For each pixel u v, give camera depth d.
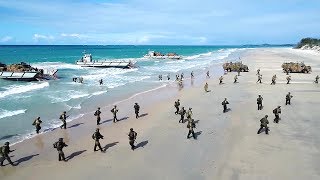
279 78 51.41
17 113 29.78
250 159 18.70
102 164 18.47
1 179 16.77
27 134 24.02
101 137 20.59
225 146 20.89
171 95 39.03
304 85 43.97
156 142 21.92
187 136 22.67
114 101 35.81
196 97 37.12
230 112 29.56
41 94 39.50
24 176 17.11
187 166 17.95
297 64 59.00
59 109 31.81
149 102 35.03
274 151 19.88
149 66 83.81
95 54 167.12
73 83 50.09
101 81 48.38
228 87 43.69
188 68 76.31
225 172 17.09
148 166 18.08
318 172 16.94
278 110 25.69
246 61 92.12
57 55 147.50
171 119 27.75
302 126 24.84
